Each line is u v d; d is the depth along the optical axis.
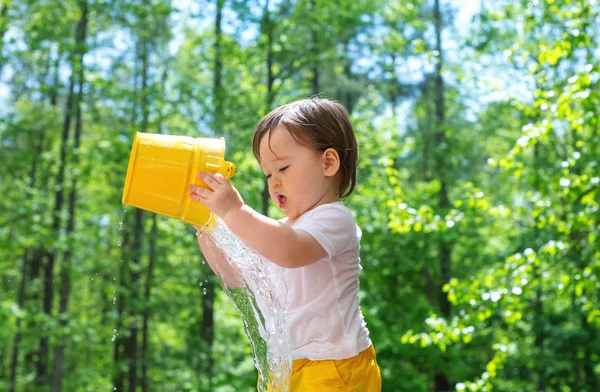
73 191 17.22
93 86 16.48
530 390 16.77
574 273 6.82
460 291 7.18
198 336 18.97
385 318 15.86
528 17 7.74
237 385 15.39
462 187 7.48
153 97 16.12
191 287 18.27
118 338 18.28
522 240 15.46
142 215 17.39
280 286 2.06
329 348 2.04
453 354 14.48
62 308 16.23
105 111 17.03
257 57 16.22
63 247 14.70
